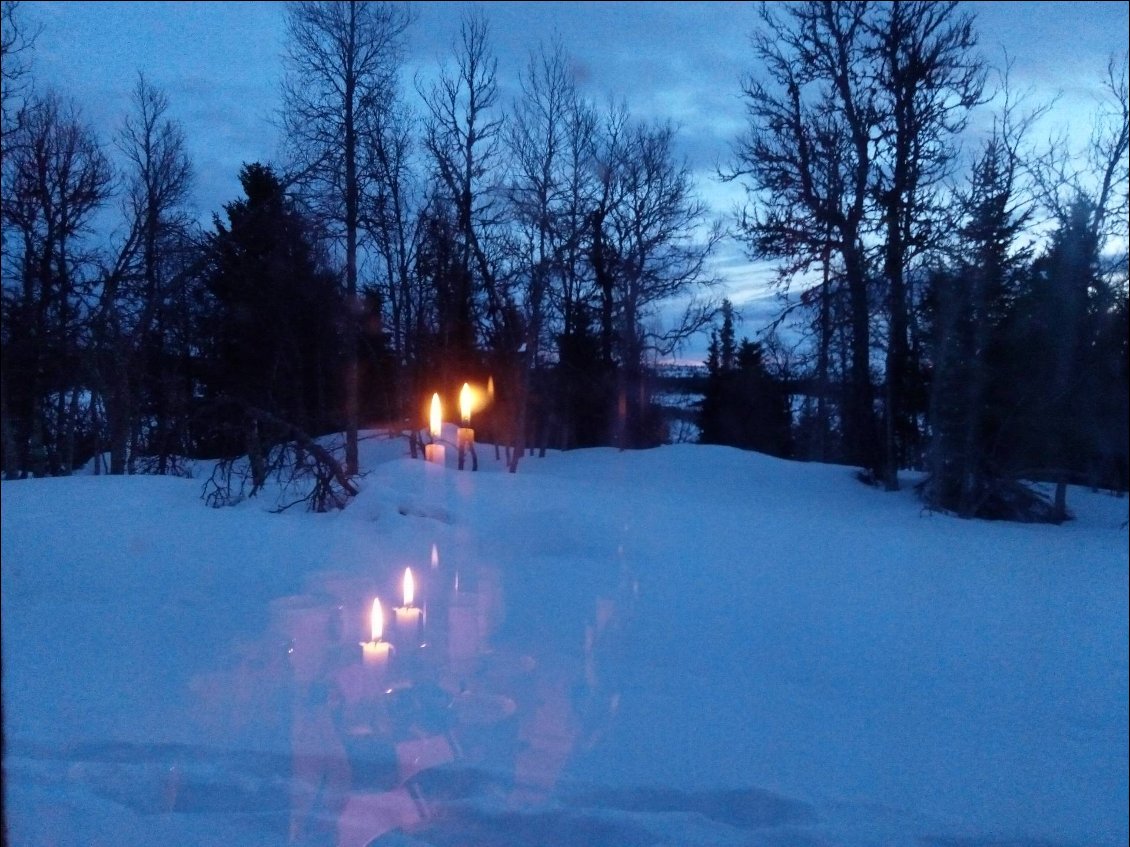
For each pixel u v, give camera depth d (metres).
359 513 11.57
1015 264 19.38
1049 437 19.06
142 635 6.96
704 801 4.80
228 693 5.77
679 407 43.25
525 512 11.95
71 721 5.37
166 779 4.70
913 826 4.66
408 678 6.03
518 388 25.12
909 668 7.27
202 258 19.45
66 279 19.81
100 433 20.44
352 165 21.94
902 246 22.12
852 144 23.53
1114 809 4.95
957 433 19.25
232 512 11.62
